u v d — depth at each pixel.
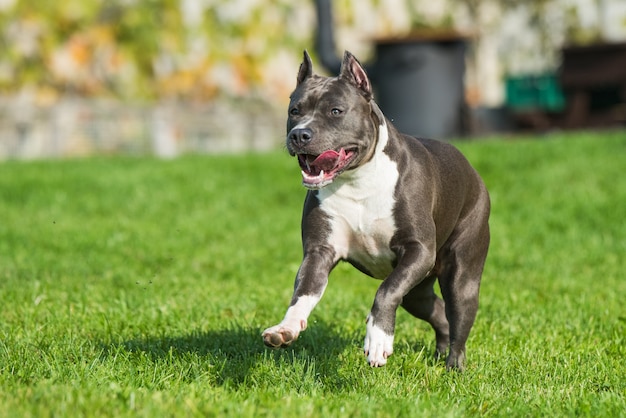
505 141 17.92
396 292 5.59
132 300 8.32
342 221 5.95
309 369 5.80
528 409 5.41
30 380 5.54
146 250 11.41
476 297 6.54
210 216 13.55
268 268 10.59
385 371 6.12
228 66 31.44
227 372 5.99
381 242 5.97
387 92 21.09
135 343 6.65
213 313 7.88
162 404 4.93
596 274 10.18
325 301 8.60
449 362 6.46
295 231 12.71
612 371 6.26
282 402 5.13
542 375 6.16
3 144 26.53
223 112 29.50
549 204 13.52
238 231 12.72
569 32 39.28
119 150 27.42
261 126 30.66
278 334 5.19
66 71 29.44
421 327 7.79
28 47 29.16
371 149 5.86
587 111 25.22
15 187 15.33
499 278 10.06
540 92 26.50
